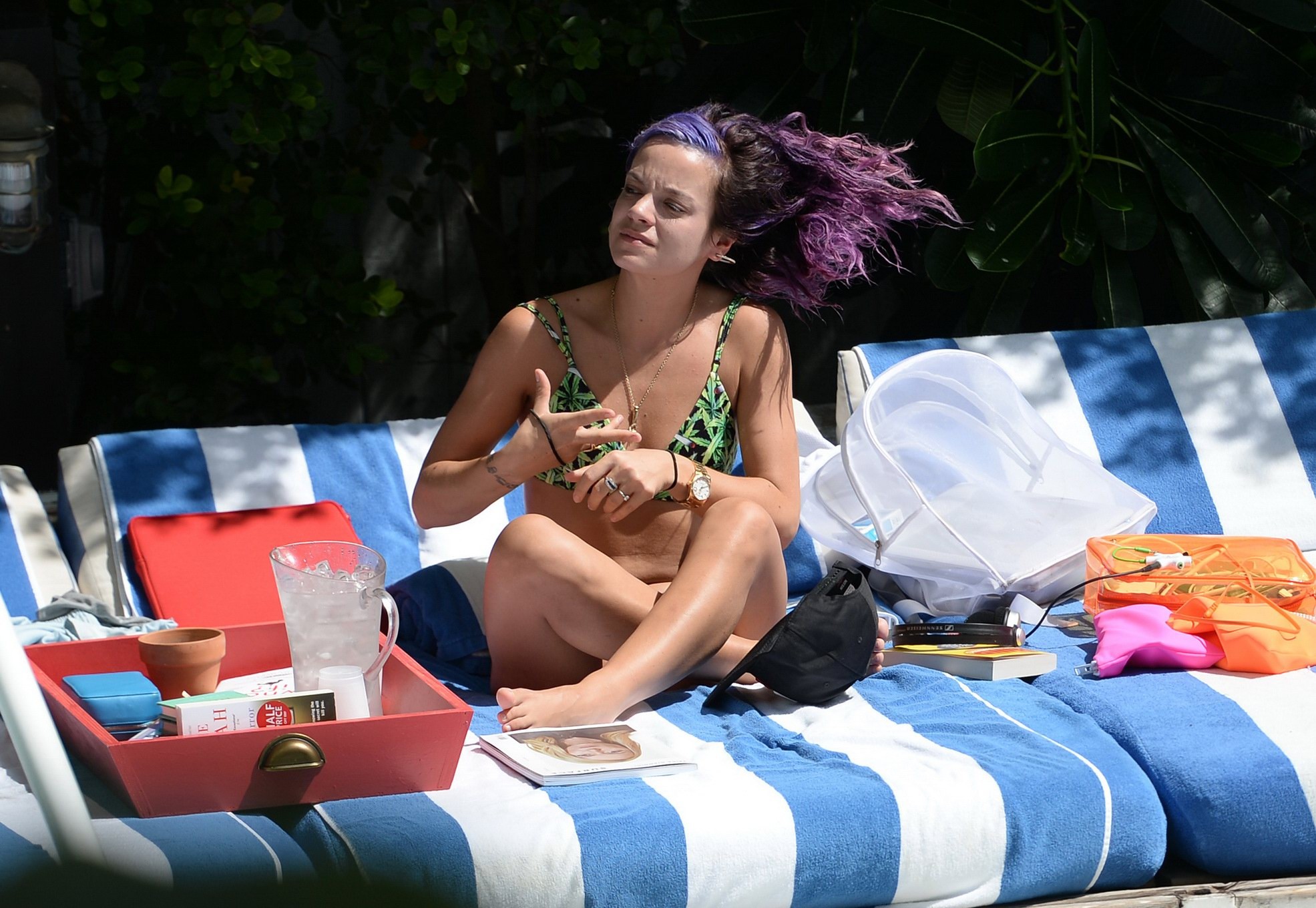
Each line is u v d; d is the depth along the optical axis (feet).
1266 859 23.98
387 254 65.05
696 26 52.90
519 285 67.51
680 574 27.68
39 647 25.64
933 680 29.04
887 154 32.60
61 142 58.13
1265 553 34.37
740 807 21.53
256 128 52.95
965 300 61.16
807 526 36.47
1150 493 40.16
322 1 56.39
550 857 20.11
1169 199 53.98
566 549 27.66
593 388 30.60
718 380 30.83
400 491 37.32
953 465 36.24
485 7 54.95
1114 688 28.35
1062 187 54.95
